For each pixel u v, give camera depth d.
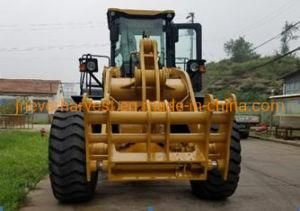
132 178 4.64
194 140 4.61
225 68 54.00
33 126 25.61
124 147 4.89
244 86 43.22
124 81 5.72
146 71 5.48
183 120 4.52
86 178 5.00
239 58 63.41
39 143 12.90
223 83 46.25
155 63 5.59
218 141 4.68
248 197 5.71
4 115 22.61
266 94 39.47
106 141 4.54
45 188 6.18
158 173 4.69
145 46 5.68
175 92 5.66
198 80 7.10
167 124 4.51
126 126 4.94
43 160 8.88
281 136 19.11
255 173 8.12
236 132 5.36
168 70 6.11
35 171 7.41
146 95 5.52
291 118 19.09
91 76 6.70
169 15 7.22
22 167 7.79
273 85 42.44
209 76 49.88
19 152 10.17
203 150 4.68
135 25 7.18
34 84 43.62
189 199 5.53
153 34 7.21
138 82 5.48
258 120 19.59
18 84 43.19
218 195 5.39
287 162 10.28
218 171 5.25
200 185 5.43
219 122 4.60
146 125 4.62
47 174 7.37
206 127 4.57
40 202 5.31
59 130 5.05
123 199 5.50
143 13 7.19
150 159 4.56
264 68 49.62
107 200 5.43
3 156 9.27
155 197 5.62
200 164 4.69
